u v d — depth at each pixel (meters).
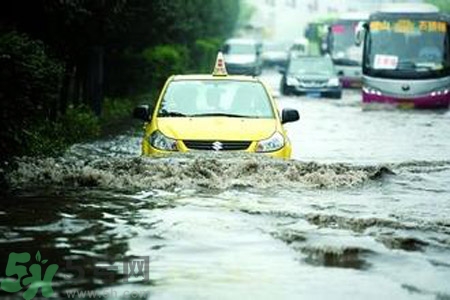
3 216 18.47
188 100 28.59
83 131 40.06
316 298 13.42
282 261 15.34
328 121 51.72
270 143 26.23
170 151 25.97
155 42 65.25
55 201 20.20
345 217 18.88
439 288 14.02
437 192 23.17
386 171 26.06
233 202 20.41
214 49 104.38
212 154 25.70
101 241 16.42
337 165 26.00
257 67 112.19
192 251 15.87
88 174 22.91
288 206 20.09
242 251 15.92
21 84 23.64
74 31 41.41
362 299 13.42
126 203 20.06
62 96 41.41
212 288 13.77
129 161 24.73
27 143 25.08
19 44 24.30
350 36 93.75
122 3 42.03
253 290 13.72
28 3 35.81
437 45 64.69
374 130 46.22
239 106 28.42
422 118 54.19
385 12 66.06
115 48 55.00
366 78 65.69
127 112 54.00
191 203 20.19
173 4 60.72
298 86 76.19
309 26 125.88
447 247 16.52
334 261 15.40
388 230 17.78
